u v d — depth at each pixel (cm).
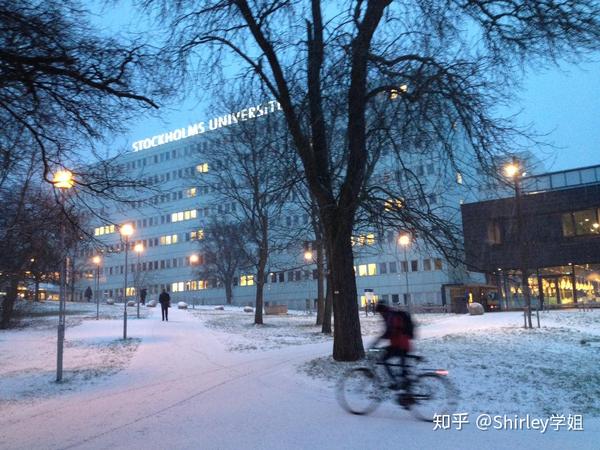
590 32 1145
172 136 9631
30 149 1111
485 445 657
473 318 3284
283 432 743
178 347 2005
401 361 840
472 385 1032
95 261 6781
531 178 1402
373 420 800
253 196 3269
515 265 3997
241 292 8912
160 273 9719
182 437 741
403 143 1251
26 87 923
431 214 1312
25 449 719
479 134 1217
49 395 1173
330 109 1270
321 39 1257
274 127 1498
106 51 899
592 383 1027
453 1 1260
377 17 1247
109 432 791
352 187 1312
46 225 1462
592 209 4066
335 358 1392
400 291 6950
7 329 2969
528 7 1201
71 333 2675
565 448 640
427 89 1159
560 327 2234
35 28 828
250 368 1406
